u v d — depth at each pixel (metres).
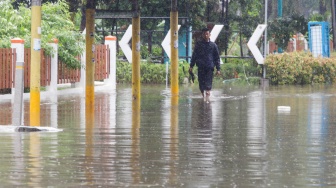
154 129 27.64
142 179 17.72
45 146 22.86
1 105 38.00
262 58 62.78
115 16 39.66
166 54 66.56
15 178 17.73
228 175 18.28
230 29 75.44
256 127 28.50
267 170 18.97
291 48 84.62
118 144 23.44
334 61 65.00
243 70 65.81
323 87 57.28
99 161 20.14
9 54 43.47
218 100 42.53
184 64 61.56
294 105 39.12
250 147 22.97
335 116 33.06
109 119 31.31
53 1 61.09
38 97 30.94
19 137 25.06
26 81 45.38
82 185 17.02
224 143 23.84
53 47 47.03
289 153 21.78
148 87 55.53
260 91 51.25
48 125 28.84
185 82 60.44
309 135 26.06
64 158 20.58
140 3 67.81
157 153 21.59
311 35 73.56
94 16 37.28
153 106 38.09
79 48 49.53
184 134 26.12
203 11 68.44
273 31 75.31
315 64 63.84
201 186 16.97
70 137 25.11
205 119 31.47
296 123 30.05
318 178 17.97
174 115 33.22
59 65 49.09
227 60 71.50
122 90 51.75
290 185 17.14
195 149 22.47
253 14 76.38
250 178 17.91
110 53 54.50
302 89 54.12
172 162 20.06
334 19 81.56
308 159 20.70
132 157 20.86
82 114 33.53
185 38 68.69
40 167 19.17
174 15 45.53
